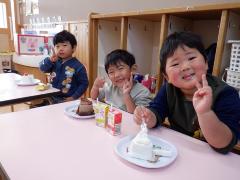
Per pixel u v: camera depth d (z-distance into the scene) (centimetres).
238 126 71
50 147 66
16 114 93
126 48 175
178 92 90
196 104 64
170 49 75
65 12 316
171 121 96
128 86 122
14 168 55
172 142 74
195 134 86
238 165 61
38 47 258
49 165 56
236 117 71
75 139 72
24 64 293
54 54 187
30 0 406
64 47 182
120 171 55
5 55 368
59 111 98
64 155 62
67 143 69
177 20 150
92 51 193
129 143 70
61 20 327
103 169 56
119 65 126
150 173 55
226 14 112
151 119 83
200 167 59
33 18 408
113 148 67
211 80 81
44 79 250
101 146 68
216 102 74
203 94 63
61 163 58
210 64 127
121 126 84
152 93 157
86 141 71
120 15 163
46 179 51
